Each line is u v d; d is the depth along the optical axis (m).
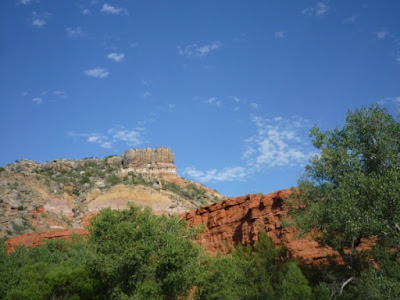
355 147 35.50
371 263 35.88
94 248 40.47
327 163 36.31
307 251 48.09
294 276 35.62
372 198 31.19
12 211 98.50
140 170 155.00
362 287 31.59
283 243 50.78
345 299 33.78
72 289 38.72
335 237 36.28
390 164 33.41
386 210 30.42
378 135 34.31
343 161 34.72
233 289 41.28
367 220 30.05
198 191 146.12
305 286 34.84
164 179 152.62
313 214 35.22
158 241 39.78
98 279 39.41
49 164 151.12
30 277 38.91
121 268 38.06
